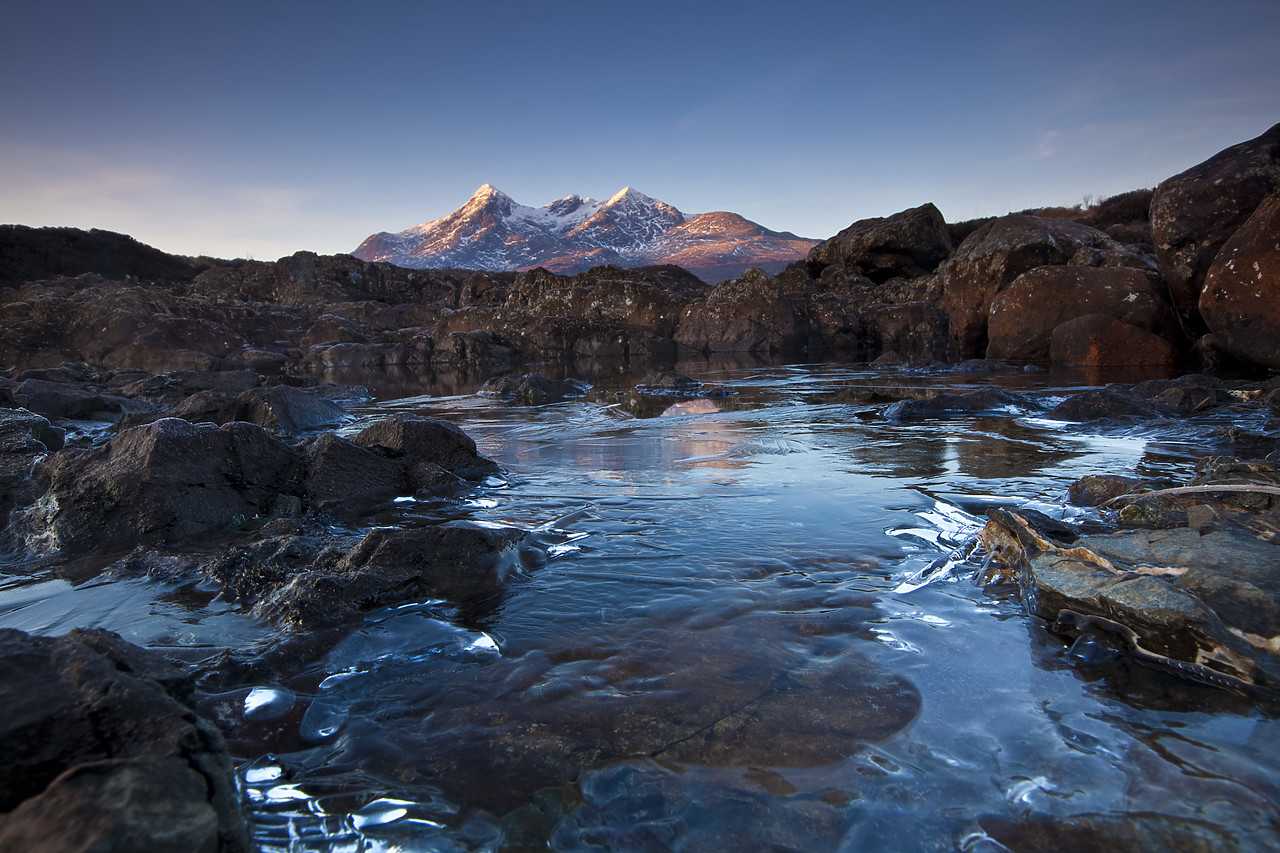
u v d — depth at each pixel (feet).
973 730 5.89
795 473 15.93
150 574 10.55
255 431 15.03
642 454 19.12
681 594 9.12
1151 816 4.77
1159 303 38.01
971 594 8.88
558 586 9.55
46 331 55.06
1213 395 21.95
